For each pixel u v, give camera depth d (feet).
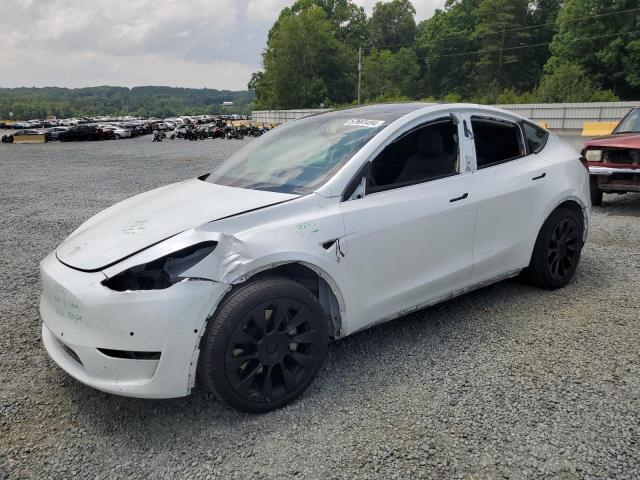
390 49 357.82
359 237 10.36
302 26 273.75
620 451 8.23
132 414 9.58
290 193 10.49
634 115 28.76
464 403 9.62
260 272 9.46
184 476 7.92
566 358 11.21
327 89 275.59
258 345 9.11
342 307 10.41
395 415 9.30
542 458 8.11
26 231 25.02
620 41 184.65
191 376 8.76
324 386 10.32
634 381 10.26
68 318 9.03
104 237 9.98
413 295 11.60
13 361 11.71
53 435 9.02
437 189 11.82
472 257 12.62
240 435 8.87
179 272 8.70
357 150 11.08
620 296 14.67
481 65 265.75
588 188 15.79
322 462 8.13
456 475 7.79
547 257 14.64
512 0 255.29
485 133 13.42
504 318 13.33
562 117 126.62
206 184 12.30
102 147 101.24
